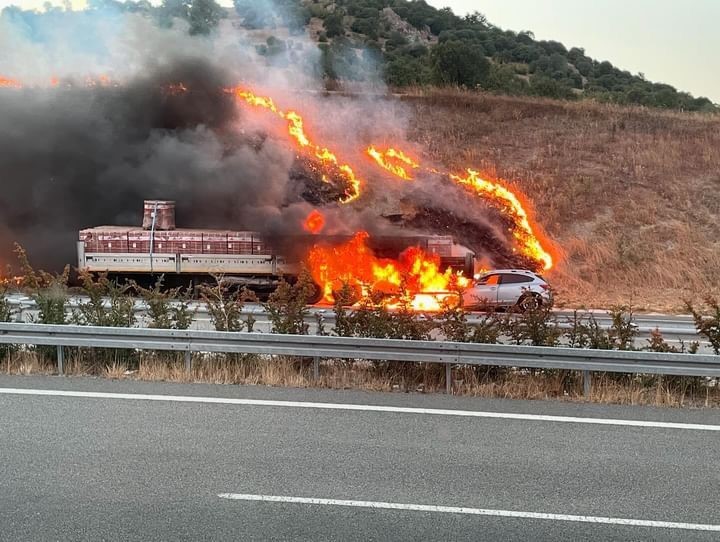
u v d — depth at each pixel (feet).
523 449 21.70
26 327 30.09
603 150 101.19
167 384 28.99
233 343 29.55
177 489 18.06
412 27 209.56
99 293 34.71
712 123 108.88
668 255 79.20
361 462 20.27
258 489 18.16
